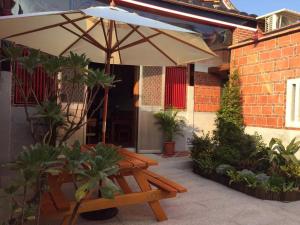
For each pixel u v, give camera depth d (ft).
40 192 7.94
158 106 29.48
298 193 16.42
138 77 28.86
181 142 30.66
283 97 22.71
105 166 7.23
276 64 23.30
